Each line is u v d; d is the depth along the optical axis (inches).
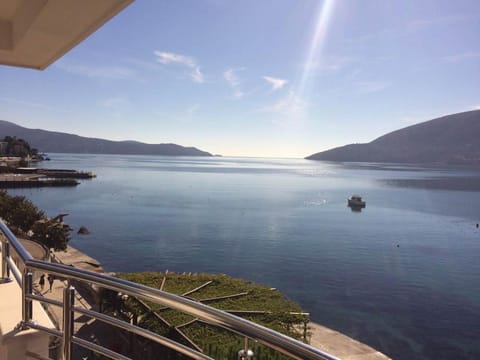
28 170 4498.0
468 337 828.0
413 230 2016.5
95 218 2138.3
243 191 3882.9
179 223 2049.7
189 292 502.6
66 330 88.0
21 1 135.6
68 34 137.3
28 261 93.3
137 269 1270.9
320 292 1084.5
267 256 1449.3
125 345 430.6
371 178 6259.8
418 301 1029.8
